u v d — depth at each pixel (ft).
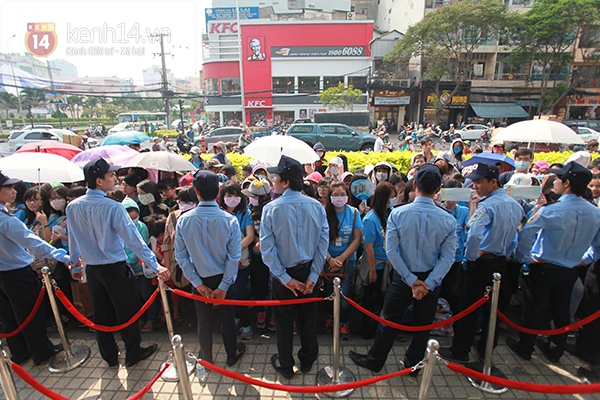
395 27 114.73
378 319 9.07
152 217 12.10
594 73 92.99
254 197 11.73
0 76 68.59
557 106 95.61
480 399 9.12
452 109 98.68
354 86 98.63
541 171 17.34
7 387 7.00
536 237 10.11
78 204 9.36
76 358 10.79
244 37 100.07
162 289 9.84
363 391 9.35
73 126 129.90
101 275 9.60
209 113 112.06
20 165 12.27
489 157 16.71
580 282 12.21
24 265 9.95
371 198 13.84
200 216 8.96
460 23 79.20
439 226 8.59
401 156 27.53
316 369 10.25
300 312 9.72
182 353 6.71
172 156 15.55
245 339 11.75
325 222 9.39
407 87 96.63
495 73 94.73
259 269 12.14
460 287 11.14
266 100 102.89
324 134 56.03
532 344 10.36
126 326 9.77
